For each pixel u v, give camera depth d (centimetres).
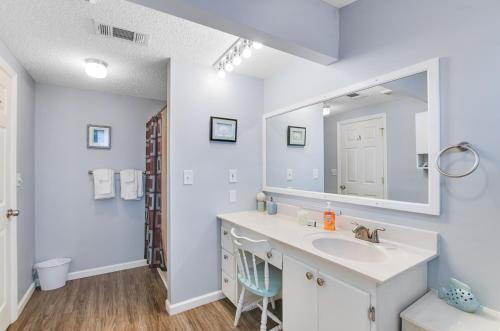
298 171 215
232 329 185
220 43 184
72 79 254
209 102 225
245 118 246
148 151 293
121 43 183
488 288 111
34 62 213
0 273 177
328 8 168
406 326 109
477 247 114
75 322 194
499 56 108
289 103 222
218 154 230
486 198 112
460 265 119
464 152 118
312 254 128
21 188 216
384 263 115
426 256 123
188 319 198
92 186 288
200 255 220
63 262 264
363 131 165
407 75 138
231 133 236
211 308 213
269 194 246
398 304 112
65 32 168
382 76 150
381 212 153
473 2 115
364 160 164
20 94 214
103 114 295
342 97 178
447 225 124
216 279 227
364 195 164
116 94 303
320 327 127
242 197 244
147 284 262
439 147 125
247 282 173
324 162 192
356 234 154
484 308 111
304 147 209
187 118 214
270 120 247
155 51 196
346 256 151
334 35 171
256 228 179
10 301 190
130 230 308
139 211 314
